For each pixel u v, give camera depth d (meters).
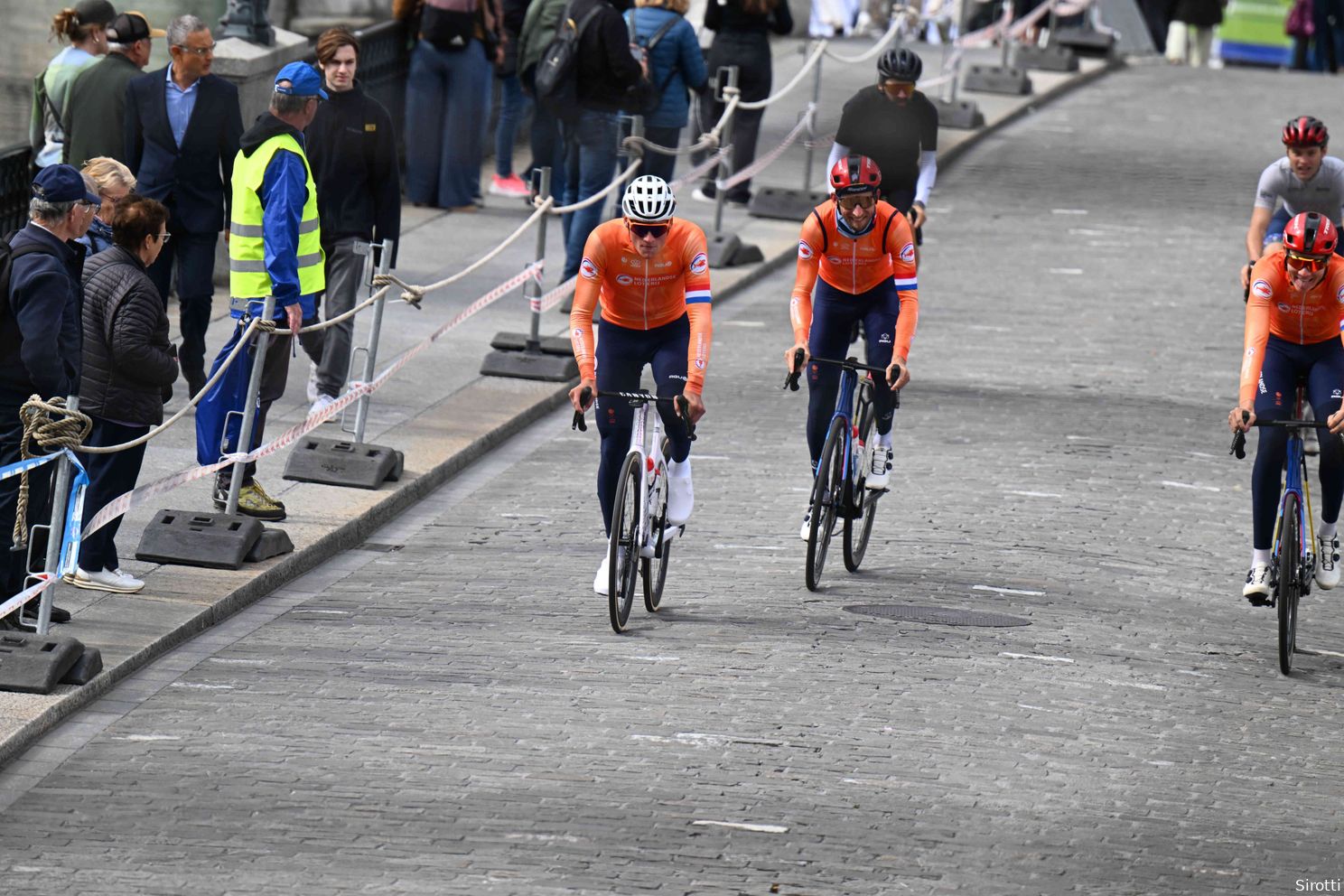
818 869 18.72
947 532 30.38
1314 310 25.67
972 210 56.81
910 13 67.00
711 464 33.59
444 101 49.84
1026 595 27.72
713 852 19.02
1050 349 42.72
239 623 25.62
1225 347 43.59
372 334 31.33
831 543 29.95
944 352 42.00
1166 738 22.92
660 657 24.55
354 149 32.00
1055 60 78.50
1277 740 23.19
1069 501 32.31
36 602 24.17
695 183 55.91
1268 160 65.50
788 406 37.44
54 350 22.17
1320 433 26.05
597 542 29.62
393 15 53.94
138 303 24.55
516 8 51.16
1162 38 88.81
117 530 26.00
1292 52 93.06
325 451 31.09
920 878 18.67
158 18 47.84
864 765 21.42
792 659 24.59
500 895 17.92
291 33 45.72
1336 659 26.36
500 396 36.50
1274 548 26.28
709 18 52.53
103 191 26.78
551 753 21.38
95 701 22.70
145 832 19.27
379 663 24.17
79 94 33.62
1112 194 59.62
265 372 28.36
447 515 30.78
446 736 21.83
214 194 32.16
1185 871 19.31
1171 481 33.91
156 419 25.27
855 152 34.81
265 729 21.97
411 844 19.03
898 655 24.95
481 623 25.77
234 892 17.92
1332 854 20.02
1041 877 18.89
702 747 21.67
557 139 47.31
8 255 22.23
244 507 28.69
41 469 23.42
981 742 22.31
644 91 41.44
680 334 25.64
